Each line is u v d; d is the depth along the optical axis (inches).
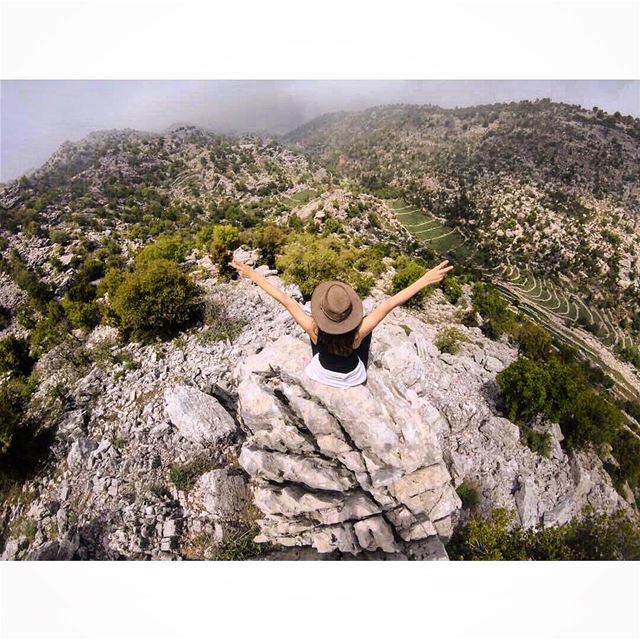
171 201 4795.8
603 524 361.7
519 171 5807.1
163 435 392.8
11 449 394.9
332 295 147.3
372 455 274.7
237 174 6343.5
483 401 574.9
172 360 524.1
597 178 4990.2
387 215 5093.5
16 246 2551.7
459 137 7273.6
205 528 319.3
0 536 356.2
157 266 613.6
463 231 5177.2
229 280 796.6
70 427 425.7
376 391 296.0
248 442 315.9
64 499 362.3
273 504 296.8
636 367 1728.6
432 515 287.0
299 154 7687.0
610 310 3184.1
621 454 595.5
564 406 570.9
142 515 329.7
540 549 333.1
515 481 441.7
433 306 1139.9
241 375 313.7
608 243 4092.0
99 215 3457.2
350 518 285.7
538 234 4655.5
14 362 613.9
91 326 717.9
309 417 276.1
